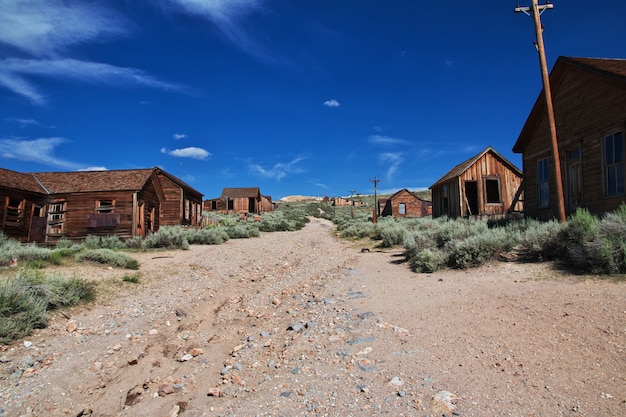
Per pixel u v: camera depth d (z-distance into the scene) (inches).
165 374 224.8
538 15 504.1
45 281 319.0
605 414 135.6
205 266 566.6
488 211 971.9
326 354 224.1
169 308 347.3
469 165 972.6
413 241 518.0
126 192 891.4
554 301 246.1
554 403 146.5
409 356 204.8
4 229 769.6
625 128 444.1
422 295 317.7
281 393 182.5
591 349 181.2
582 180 515.2
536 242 376.8
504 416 142.3
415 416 149.5
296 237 1118.4
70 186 912.3
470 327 230.8
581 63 504.1
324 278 457.1
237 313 345.1
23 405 182.9
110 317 307.6
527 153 654.5
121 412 183.0
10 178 821.9
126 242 762.8
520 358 184.5
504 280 320.8
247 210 2669.8
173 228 940.0
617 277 271.7
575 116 531.8
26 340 248.2
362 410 158.6
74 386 204.2
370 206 4311.0
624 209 354.9
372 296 339.0
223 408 177.2
